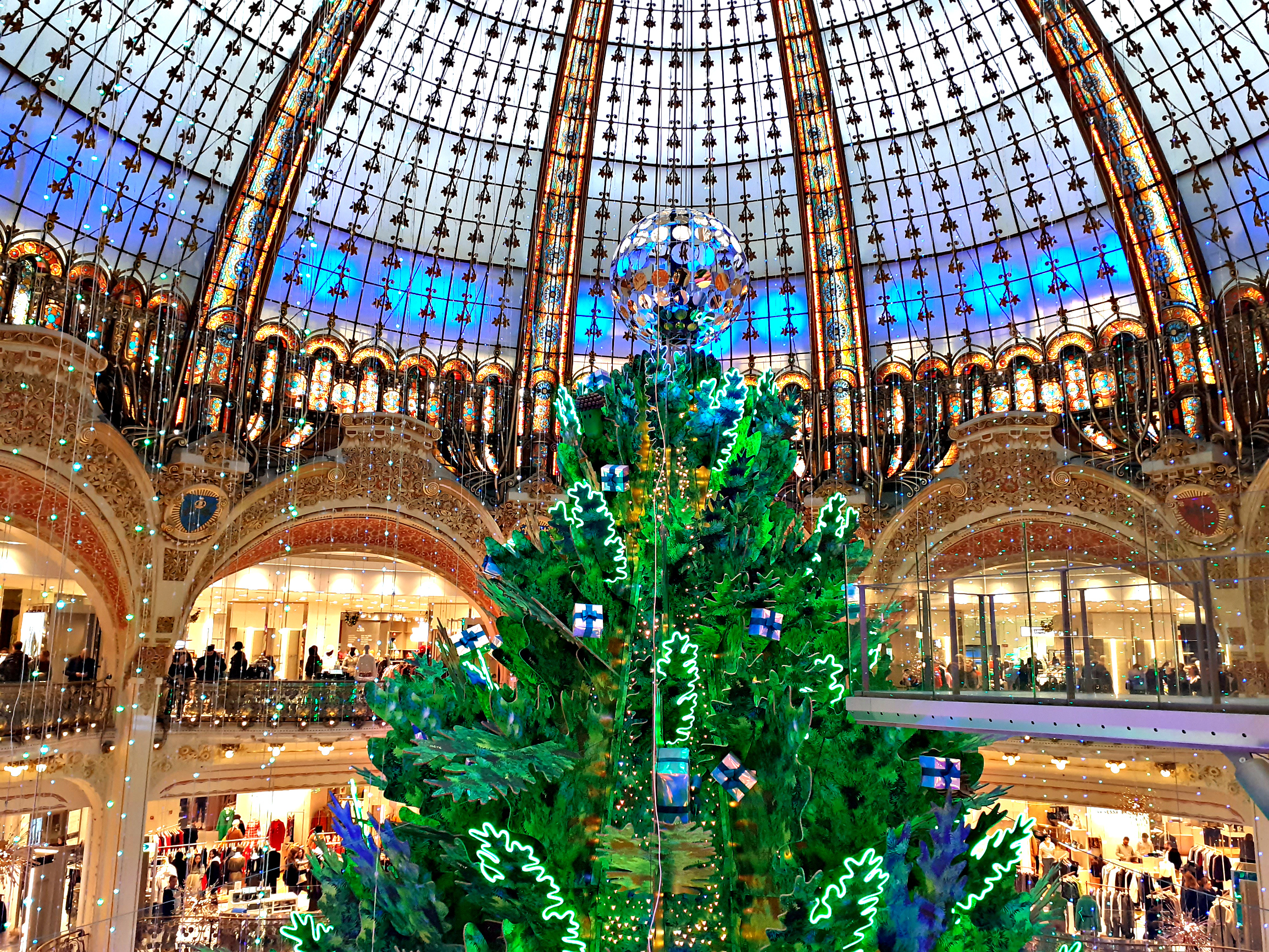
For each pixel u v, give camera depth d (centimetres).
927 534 2075
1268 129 1769
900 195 2247
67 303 1773
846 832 495
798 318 2381
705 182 2347
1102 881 1752
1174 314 1928
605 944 463
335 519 2106
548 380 2338
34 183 1723
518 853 443
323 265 2188
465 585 2283
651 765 481
